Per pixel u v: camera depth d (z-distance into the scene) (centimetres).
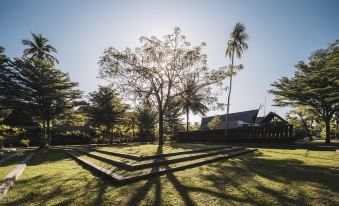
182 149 1118
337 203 398
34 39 3253
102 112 2823
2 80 1939
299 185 517
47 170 795
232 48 2594
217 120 3988
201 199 432
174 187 520
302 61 2052
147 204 412
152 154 880
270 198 430
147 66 1688
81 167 869
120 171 673
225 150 1238
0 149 2019
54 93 2150
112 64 1622
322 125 2772
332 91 1306
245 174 649
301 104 2108
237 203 406
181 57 1689
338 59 1154
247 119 3997
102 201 434
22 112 2138
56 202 433
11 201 445
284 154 1204
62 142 3088
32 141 2925
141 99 1770
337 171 679
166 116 4512
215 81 1773
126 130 3669
